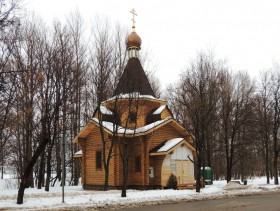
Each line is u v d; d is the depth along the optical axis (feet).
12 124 99.50
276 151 123.44
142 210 57.26
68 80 97.19
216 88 130.93
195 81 116.47
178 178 101.50
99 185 104.58
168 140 105.70
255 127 147.54
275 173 122.52
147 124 106.32
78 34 122.52
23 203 62.23
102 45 105.29
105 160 97.35
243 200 73.72
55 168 152.56
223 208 59.47
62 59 85.40
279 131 155.53
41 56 91.30
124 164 75.61
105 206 61.16
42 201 65.31
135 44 110.01
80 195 77.92
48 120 81.00
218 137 178.40
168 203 68.03
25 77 88.53
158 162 100.58
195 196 77.56
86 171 110.22
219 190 92.38
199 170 86.89
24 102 92.43
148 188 98.73
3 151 134.82
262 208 59.26
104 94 91.81
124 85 89.66
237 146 132.36
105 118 104.22
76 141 112.27
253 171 207.41
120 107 93.35
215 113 136.05
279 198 77.97
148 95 106.42
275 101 127.03
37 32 101.71
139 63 109.50
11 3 47.32
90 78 119.34
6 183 156.76
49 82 89.25
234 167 193.16
